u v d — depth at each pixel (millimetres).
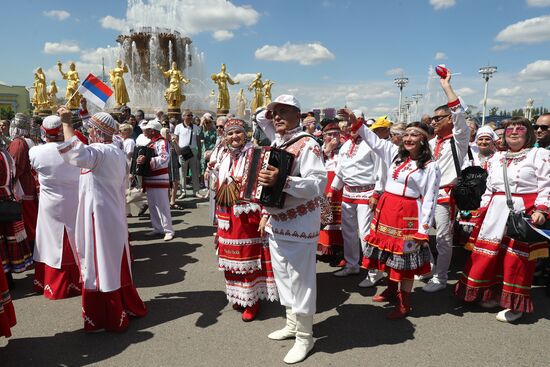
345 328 3559
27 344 3287
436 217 4348
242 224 3547
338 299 4207
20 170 4887
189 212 8391
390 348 3213
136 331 3490
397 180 3684
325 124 5547
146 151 6086
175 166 8570
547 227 3404
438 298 4223
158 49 17703
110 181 3311
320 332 3490
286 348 3215
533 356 3096
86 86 4383
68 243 4141
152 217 6520
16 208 3998
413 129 3596
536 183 3506
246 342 3307
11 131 5102
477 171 4293
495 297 3854
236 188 3516
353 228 4777
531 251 3545
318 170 2850
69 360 3057
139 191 7777
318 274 4992
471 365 2975
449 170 4320
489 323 3650
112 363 3012
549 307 4031
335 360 3037
